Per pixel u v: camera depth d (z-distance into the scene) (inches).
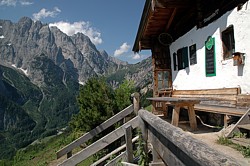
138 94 275.3
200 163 70.7
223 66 363.9
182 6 435.2
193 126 340.2
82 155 247.4
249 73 307.1
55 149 951.0
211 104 384.5
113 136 245.0
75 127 594.2
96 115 534.0
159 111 565.9
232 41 353.7
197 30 444.5
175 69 569.3
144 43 604.4
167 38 580.7
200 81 439.5
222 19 361.1
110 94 584.7
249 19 303.3
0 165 1137.4
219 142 254.1
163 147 127.6
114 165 243.3
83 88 598.2
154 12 478.9
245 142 235.8
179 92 526.0
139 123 198.1
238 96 315.9
